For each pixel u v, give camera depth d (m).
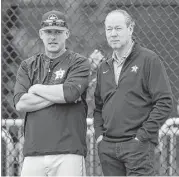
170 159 21.75
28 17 23.33
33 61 18.28
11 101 23.27
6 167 22.12
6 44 23.12
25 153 17.75
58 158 17.48
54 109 17.50
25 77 18.25
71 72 17.80
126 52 17.55
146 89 17.31
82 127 17.88
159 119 17.03
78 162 17.59
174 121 21.62
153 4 22.92
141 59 17.28
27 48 23.42
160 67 17.23
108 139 17.62
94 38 23.08
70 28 23.12
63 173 17.48
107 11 23.09
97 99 18.31
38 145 17.47
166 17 22.95
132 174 17.23
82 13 23.16
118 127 17.33
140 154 17.11
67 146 17.44
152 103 17.42
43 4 23.30
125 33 17.39
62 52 18.09
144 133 17.02
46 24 17.80
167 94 17.11
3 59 23.05
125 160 17.31
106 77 17.78
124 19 17.41
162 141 21.72
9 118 22.94
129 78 17.25
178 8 22.97
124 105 17.25
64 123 17.48
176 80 22.81
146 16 22.94
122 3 23.00
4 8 23.14
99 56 21.92
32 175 17.67
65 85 17.45
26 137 17.84
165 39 22.91
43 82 17.95
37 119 17.56
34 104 17.50
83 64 17.91
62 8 23.27
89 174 22.09
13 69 23.44
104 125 17.80
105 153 17.69
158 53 22.83
